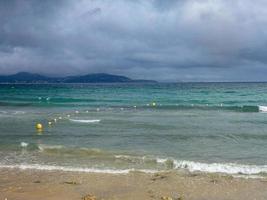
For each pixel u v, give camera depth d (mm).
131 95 73000
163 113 37781
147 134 23656
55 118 32562
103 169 14812
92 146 19547
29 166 15203
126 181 13203
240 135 23328
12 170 14602
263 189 12367
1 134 23438
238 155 17500
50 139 21672
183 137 22547
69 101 54344
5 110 40625
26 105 47344
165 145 19953
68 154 17484
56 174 14070
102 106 46188
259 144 20375
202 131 25047
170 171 14562
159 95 72438
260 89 104125
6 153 17719
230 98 61844
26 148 18859
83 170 14648
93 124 28484
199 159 16672
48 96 68875
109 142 20781
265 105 47250
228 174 14195
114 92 88250
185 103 50969
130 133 24031
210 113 37969
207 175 13992
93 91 95500
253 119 32500
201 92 85500
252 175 14078
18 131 24719
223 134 23688
